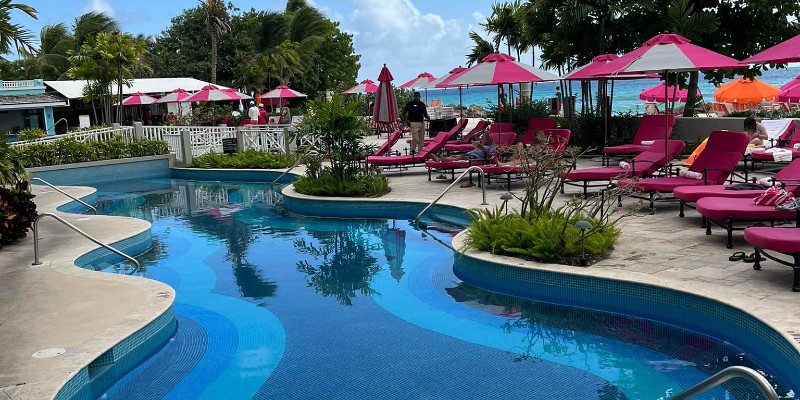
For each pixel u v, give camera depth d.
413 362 5.93
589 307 7.07
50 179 19.72
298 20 47.16
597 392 5.18
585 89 21.00
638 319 6.69
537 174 8.85
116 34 31.56
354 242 10.75
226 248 10.78
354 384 5.52
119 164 20.94
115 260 10.16
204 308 7.75
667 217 9.70
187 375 5.85
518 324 6.79
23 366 5.36
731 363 5.54
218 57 48.81
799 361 4.73
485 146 13.84
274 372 5.83
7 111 37.44
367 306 7.56
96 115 40.28
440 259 9.48
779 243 6.03
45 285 7.72
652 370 5.54
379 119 18.50
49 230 11.24
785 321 5.29
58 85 38.88
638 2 18.34
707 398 4.93
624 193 9.99
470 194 12.72
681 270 6.96
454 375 5.61
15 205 10.31
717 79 20.58
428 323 6.93
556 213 8.52
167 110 41.69
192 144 22.62
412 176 16.08
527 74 15.38
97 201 16.66
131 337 6.02
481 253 8.28
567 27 20.03
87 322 6.36
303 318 7.25
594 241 7.64
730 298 5.92
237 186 18.50
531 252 7.81
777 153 12.22
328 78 50.81
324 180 14.06
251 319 7.29
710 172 9.84
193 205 15.43
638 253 7.75
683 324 6.32
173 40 51.97
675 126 17.92
